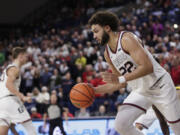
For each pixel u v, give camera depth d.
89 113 7.03
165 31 9.63
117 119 2.53
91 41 11.31
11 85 3.58
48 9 18.92
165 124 2.86
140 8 12.55
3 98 3.69
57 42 12.34
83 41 11.48
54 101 5.92
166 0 11.30
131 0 13.97
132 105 2.53
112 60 2.49
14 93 3.56
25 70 10.34
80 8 16.56
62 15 17.38
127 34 2.36
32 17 19.72
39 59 10.73
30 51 12.52
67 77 7.97
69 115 6.68
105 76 2.29
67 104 7.40
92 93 2.62
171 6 10.85
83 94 2.58
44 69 9.44
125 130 2.49
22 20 20.20
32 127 3.77
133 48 2.28
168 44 8.63
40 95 7.38
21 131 5.86
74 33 12.29
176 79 4.54
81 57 9.44
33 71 9.52
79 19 15.59
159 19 10.21
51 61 10.01
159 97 2.50
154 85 2.47
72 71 8.98
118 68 2.49
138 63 2.28
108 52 2.50
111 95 7.26
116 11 13.98
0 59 12.28
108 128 5.74
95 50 9.66
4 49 15.14
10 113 3.66
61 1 18.30
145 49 2.48
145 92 2.54
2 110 3.64
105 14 2.43
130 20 11.23
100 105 7.12
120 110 2.56
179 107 2.51
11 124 4.06
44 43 13.53
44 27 17.38
